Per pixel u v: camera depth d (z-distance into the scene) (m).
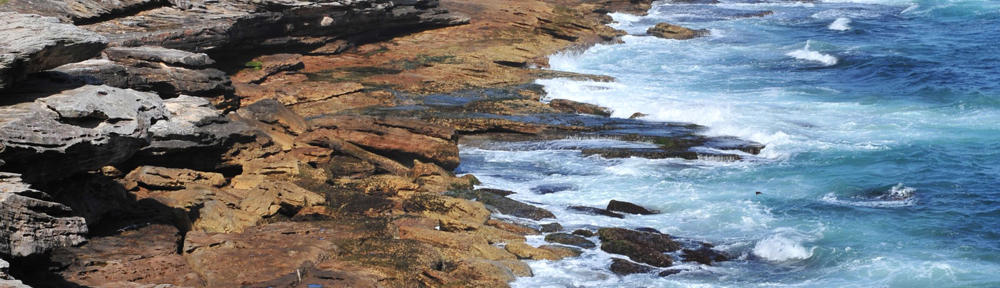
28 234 15.35
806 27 71.69
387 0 53.88
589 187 29.69
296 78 44.47
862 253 23.55
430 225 24.09
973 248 23.86
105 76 25.61
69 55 19.89
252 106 32.22
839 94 45.28
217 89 31.98
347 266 20.33
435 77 46.25
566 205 27.66
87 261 18.45
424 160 31.23
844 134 36.44
